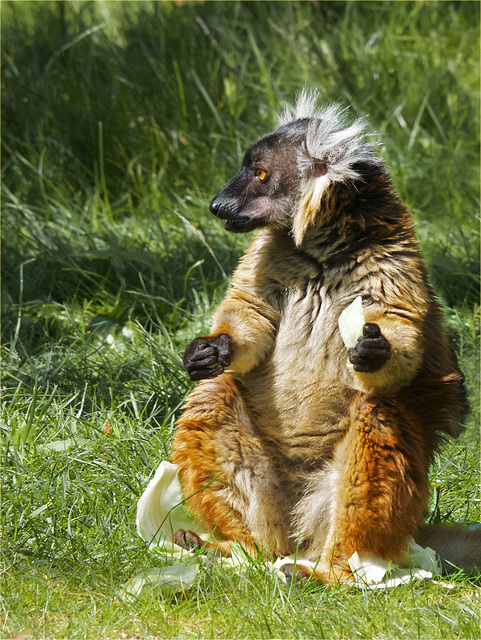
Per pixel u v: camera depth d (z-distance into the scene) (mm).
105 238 14742
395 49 20984
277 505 8109
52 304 13070
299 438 8102
